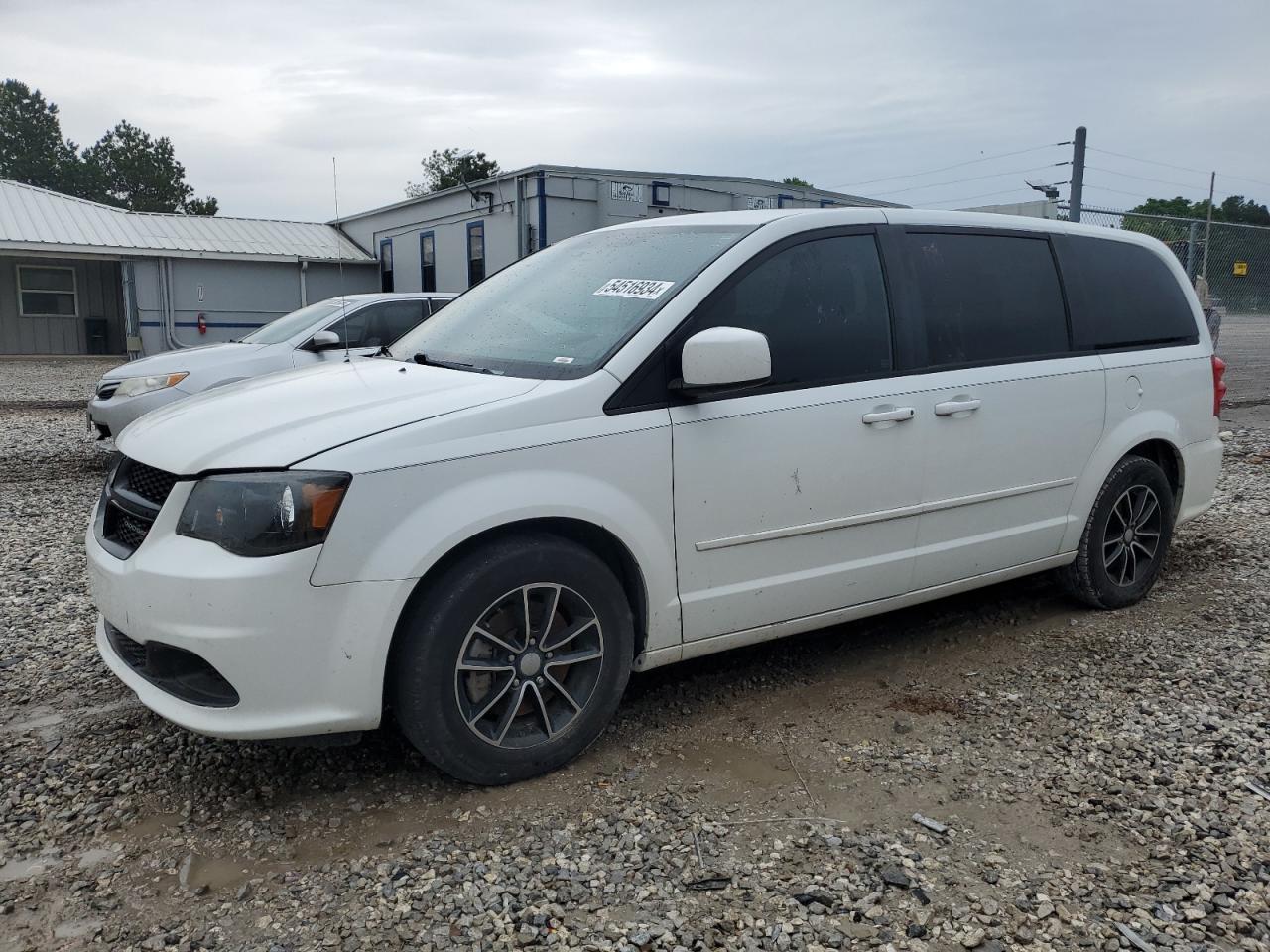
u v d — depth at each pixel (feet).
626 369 11.02
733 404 11.62
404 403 10.48
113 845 9.59
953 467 13.52
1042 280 14.92
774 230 12.37
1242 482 26.17
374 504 9.55
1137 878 8.98
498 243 68.49
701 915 8.45
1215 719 12.18
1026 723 12.23
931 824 9.86
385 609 9.59
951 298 13.75
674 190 64.90
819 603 12.67
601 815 10.09
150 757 11.34
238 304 84.28
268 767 11.12
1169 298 16.92
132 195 234.17
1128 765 11.10
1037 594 17.30
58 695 12.99
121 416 26.89
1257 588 17.25
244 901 8.68
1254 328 71.36
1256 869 9.11
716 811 10.16
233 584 9.29
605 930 8.24
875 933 8.23
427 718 10.00
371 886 8.88
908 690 13.29
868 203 70.95
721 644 12.07
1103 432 15.40
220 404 11.36
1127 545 16.29
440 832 9.78
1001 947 8.07
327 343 23.76
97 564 10.68
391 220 84.84
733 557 11.80
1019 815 10.11
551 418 10.52
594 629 10.96
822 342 12.43
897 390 12.89
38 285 81.35
